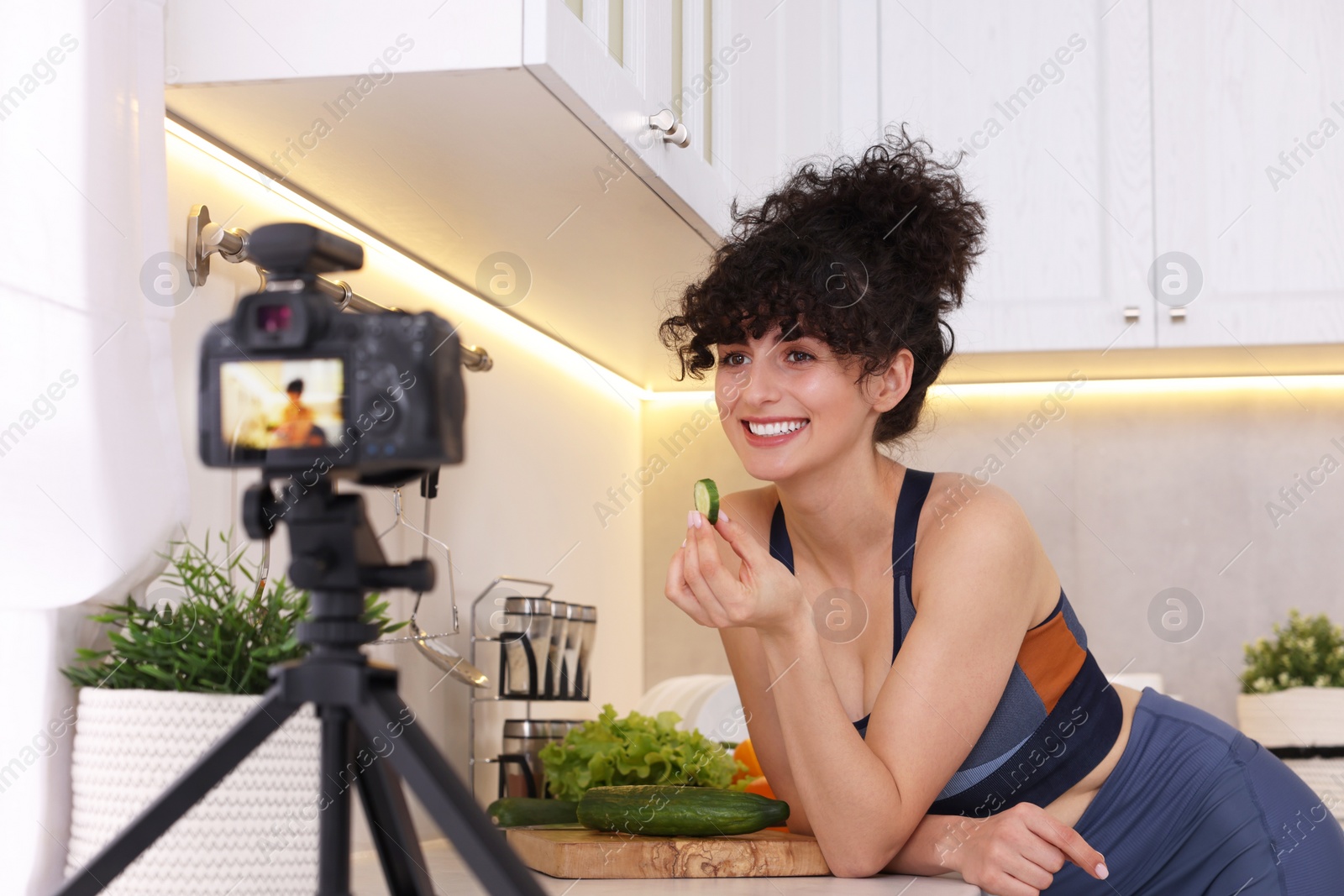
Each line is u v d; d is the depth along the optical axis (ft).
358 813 3.73
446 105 3.05
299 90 2.95
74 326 2.49
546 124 3.16
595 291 4.81
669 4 3.95
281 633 2.49
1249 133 5.99
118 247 2.60
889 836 2.85
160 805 1.66
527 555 5.39
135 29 2.71
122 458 2.56
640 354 6.01
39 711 2.40
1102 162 6.10
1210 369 6.50
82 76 2.52
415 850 1.91
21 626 2.40
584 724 4.15
